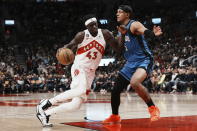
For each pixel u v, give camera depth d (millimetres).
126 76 5215
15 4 31531
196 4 30078
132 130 4543
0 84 18344
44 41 28781
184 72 15805
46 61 23953
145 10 30891
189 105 8617
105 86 18203
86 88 5141
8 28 30219
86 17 5102
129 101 10531
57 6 32375
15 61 24438
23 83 18922
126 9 5156
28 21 31000
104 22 22953
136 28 4926
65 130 4590
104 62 21078
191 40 22578
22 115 6543
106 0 30672
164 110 7297
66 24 31078
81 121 5559
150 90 16938
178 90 15898
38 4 32219
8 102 10547
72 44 5039
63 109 4992
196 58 18453
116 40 5230
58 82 19406
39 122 5438
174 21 29000
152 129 4609
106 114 6656
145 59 5078
